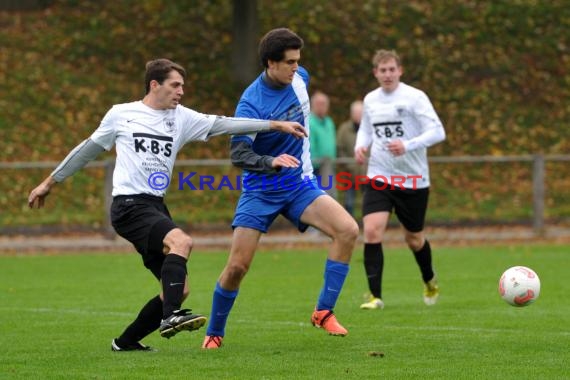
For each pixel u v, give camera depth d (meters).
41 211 71.06
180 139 27.33
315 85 90.06
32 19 96.00
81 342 30.02
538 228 68.31
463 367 25.02
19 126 80.81
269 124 27.27
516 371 24.44
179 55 92.12
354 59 93.12
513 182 76.31
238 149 27.61
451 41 96.69
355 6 99.94
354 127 65.94
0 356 27.34
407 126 37.59
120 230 26.86
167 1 98.81
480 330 31.64
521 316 34.81
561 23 100.12
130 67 90.75
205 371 24.55
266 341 29.81
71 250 64.00
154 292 43.41
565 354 27.05
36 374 24.41
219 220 70.31
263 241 65.50
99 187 74.75
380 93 37.97
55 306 38.84
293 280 47.53
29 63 88.88
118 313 36.75
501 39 97.62
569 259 55.97
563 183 76.50
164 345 29.56
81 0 99.06
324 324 28.92
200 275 49.44
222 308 28.55
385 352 27.50
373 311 36.53
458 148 84.25
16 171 75.19
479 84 92.44
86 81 87.88
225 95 87.62
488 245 66.00
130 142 26.75
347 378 23.53
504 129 86.94
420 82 91.75
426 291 38.41
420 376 23.80
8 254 62.38
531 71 94.44
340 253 28.48
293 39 27.70
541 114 89.50
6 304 39.47
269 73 28.23
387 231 70.06
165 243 26.00
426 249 38.00
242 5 88.50
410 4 101.06
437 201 72.75
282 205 28.44
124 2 98.94
